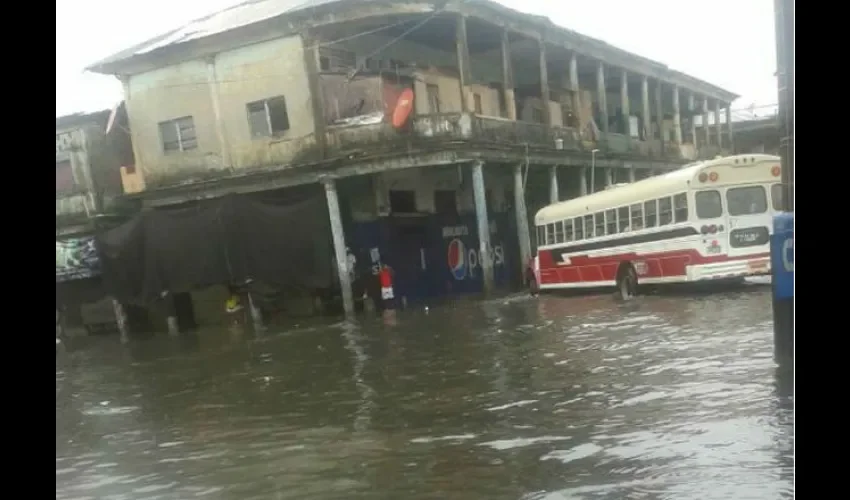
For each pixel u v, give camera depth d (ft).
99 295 66.18
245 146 66.33
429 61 73.31
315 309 63.72
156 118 69.21
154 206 69.87
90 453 25.55
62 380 46.32
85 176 70.23
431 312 58.75
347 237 65.92
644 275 48.75
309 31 63.26
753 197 44.47
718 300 43.19
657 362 28.32
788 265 22.12
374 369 35.01
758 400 21.40
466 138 62.85
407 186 68.54
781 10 19.99
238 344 53.06
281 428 25.64
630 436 19.72
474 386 28.37
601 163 78.84
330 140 63.57
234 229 62.44
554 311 49.16
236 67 66.08
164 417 30.60
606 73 86.84
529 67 83.61
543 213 60.70
